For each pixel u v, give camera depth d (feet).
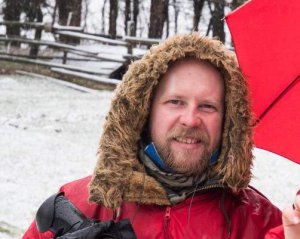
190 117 6.38
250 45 6.75
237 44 6.73
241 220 6.59
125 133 6.61
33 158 27.27
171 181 6.58
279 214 6.82
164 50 6.54
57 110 44.11
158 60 6.50
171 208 6.56
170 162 6.49
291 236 5.24
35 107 45.21
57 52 69.36
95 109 45.62
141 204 6.69
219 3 82.38
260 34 6.70
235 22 6.75
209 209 6.58
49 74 64.13
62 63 66.13
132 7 116.47
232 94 6.53
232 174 6.54
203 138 6.47
